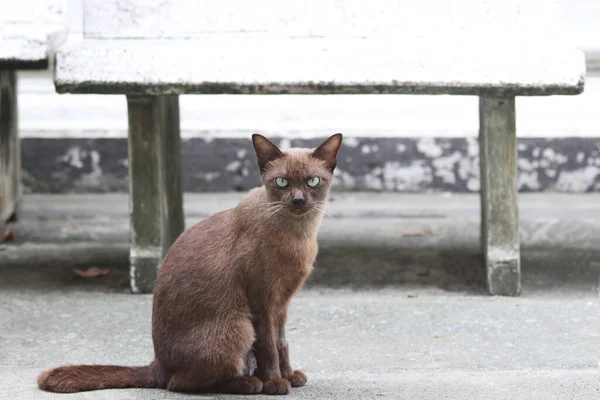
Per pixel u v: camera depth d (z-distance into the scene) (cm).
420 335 572
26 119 993
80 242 812
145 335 572
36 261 748
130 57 630
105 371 440
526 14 642
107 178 999
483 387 445
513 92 633
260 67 630
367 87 631
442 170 1000
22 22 661
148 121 657
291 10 645
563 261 745
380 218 902
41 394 420
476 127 996
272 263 428
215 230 437
